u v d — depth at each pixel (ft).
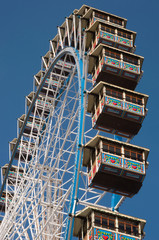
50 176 168.76
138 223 130.41
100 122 157.17
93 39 192.54
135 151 146.00
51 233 163.32
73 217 132.05
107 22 202.28
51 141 183.21
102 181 141.90
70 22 220.02
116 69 171.32
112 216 129.59
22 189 188.44
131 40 192.24
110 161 140.77
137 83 174.91
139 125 158.51
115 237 126.62
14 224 177.27
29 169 194.29
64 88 229.25
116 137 165.68
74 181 139.74
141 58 177.27
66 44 224.94
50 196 175.42
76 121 173.47
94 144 146.30
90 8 204.54
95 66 177.58
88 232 128.06
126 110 156.97
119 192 144.77
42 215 171.94
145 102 162.81
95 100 162.91
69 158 170.50
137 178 142.20
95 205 141.08
